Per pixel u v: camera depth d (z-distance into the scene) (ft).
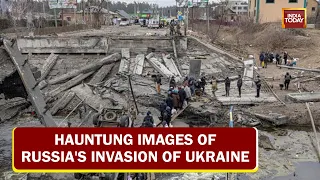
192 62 95.20
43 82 101.76
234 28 208.33
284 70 122.01
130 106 77.82
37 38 121.19
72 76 107.45
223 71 110.63
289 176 53.21
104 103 79.92
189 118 75.87
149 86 93.30
